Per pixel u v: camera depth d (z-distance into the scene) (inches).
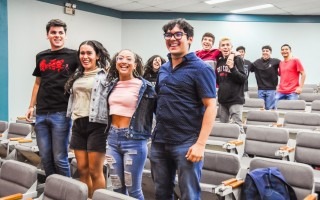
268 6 313.0
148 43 337.1
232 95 160.1
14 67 251.0
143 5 308.0
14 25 248.8
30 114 118.3
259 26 350.6
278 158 135.3
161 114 78.5
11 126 172.4
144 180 117.3
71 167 123.9
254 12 339.9
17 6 249.9
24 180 94.0
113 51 327.6
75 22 290.8
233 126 146.9
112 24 325.1
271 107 241.8
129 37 337.1
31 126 164.2
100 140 100.6
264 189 86.9
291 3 300.5
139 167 90.0
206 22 343.3
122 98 90.3
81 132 102.7
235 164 102.9
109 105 93.0
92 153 101.0
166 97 77.8
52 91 107.7
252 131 144.0
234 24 347.6
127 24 335.9
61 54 108.4
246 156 143.4
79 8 293.4
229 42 158.4
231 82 159.6
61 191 80.9
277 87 248.7
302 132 129.1
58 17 277.6
